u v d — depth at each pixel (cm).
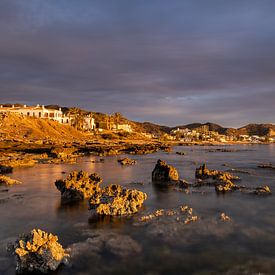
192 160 11500
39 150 12550
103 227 3422
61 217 3794
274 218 3750
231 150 18988
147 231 3278
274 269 2484
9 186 5700
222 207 4250
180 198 4794
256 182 6369
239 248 2875
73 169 8212
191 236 3142
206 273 2427
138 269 2497
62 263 2575
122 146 17500
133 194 4156
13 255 2717
